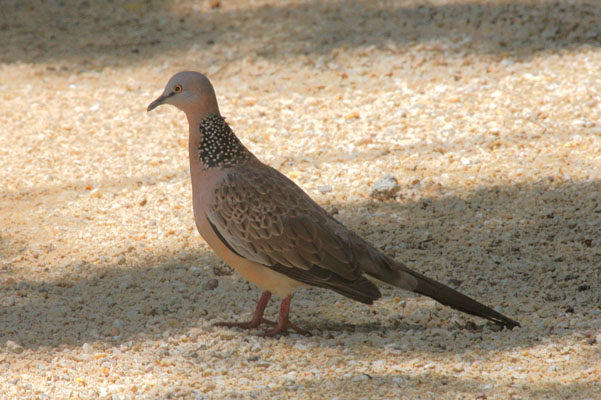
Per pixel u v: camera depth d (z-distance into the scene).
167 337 8.82
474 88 15.83
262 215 8.41
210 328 9.00
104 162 14.05
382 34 18.62
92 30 20.41
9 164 14.00
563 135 13.77
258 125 15.11
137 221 11.97
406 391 7.43
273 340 8.73
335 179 12.88
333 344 8.59
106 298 9.84
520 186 12.27
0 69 18.31
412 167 13.05
